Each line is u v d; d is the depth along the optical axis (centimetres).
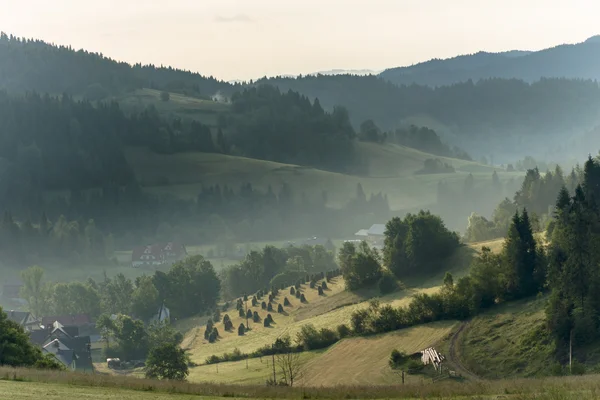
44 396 5684
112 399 5734
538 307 12400
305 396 6575
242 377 12688
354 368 11894
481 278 13750
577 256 11619
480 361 11025
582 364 9831
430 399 6284
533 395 5831
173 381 7356
